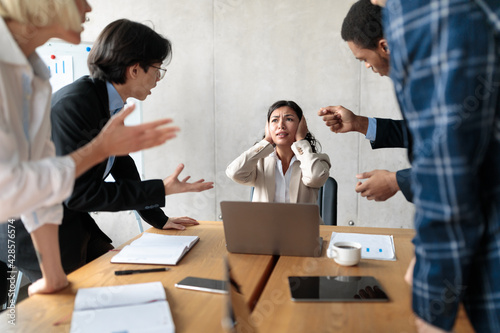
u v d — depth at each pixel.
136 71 1.67
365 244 1.56
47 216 1.14
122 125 0.97
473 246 0.72
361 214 3.37
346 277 1.25
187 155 3.52
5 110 0.90
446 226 0.72
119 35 1.61
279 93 3.34
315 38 3.26
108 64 1.62
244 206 1.41
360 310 1.04
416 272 0.78
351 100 3.26
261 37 3.33
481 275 0.77
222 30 3.38
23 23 0.94
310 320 0.99
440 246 0.73
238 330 0.88
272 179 2.20
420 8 0.72
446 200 0.70
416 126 0.74
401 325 0.96
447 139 0.69
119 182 1.56
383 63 1.24
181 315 1.03
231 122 3.44
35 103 1.09
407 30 0.73
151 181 1.59
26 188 0.83
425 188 0.73
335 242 1.50
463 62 0.68
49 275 1.17
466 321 0.97
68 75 3.21
